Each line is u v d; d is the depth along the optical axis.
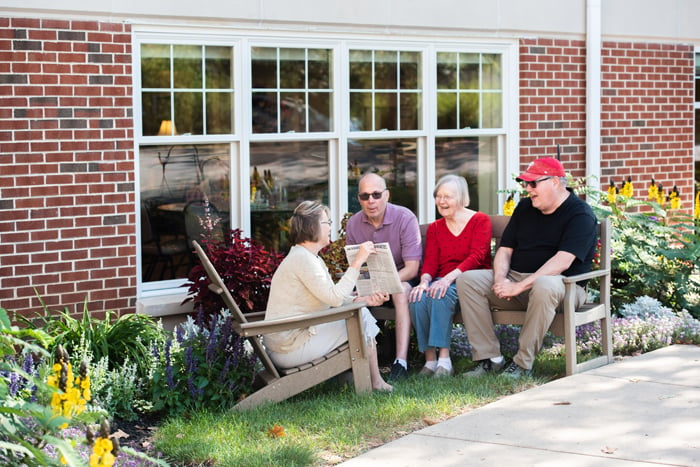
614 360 6.07
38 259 6.21
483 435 4.46
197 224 6.92
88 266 6.40
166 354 5.16
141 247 6.70
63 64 6.25
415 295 5.88
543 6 8.26
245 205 7.07
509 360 6.21
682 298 7.37
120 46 6.45
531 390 5.23
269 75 7.12
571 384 5.34
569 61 8.45
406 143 7.77
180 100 6.79
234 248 6.31
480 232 6.07
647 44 8.92
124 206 6.51
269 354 5.29
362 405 5.04
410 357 6.45
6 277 6.11
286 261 5.21
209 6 6.76
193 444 4.40
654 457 4.10
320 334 5.22
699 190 9.59
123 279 6.53
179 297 6.69
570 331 5.60
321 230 5.18
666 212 8.43
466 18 7.88
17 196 6.13
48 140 6.22
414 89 7.75
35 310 6.21
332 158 7.45
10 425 3.49
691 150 9.32
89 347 5.41
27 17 6.12
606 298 5.97
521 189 7.58
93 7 6.32
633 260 7.26
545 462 4.07
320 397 5.28
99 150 6.41
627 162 8.90
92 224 6.40
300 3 7.12
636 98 8.91
